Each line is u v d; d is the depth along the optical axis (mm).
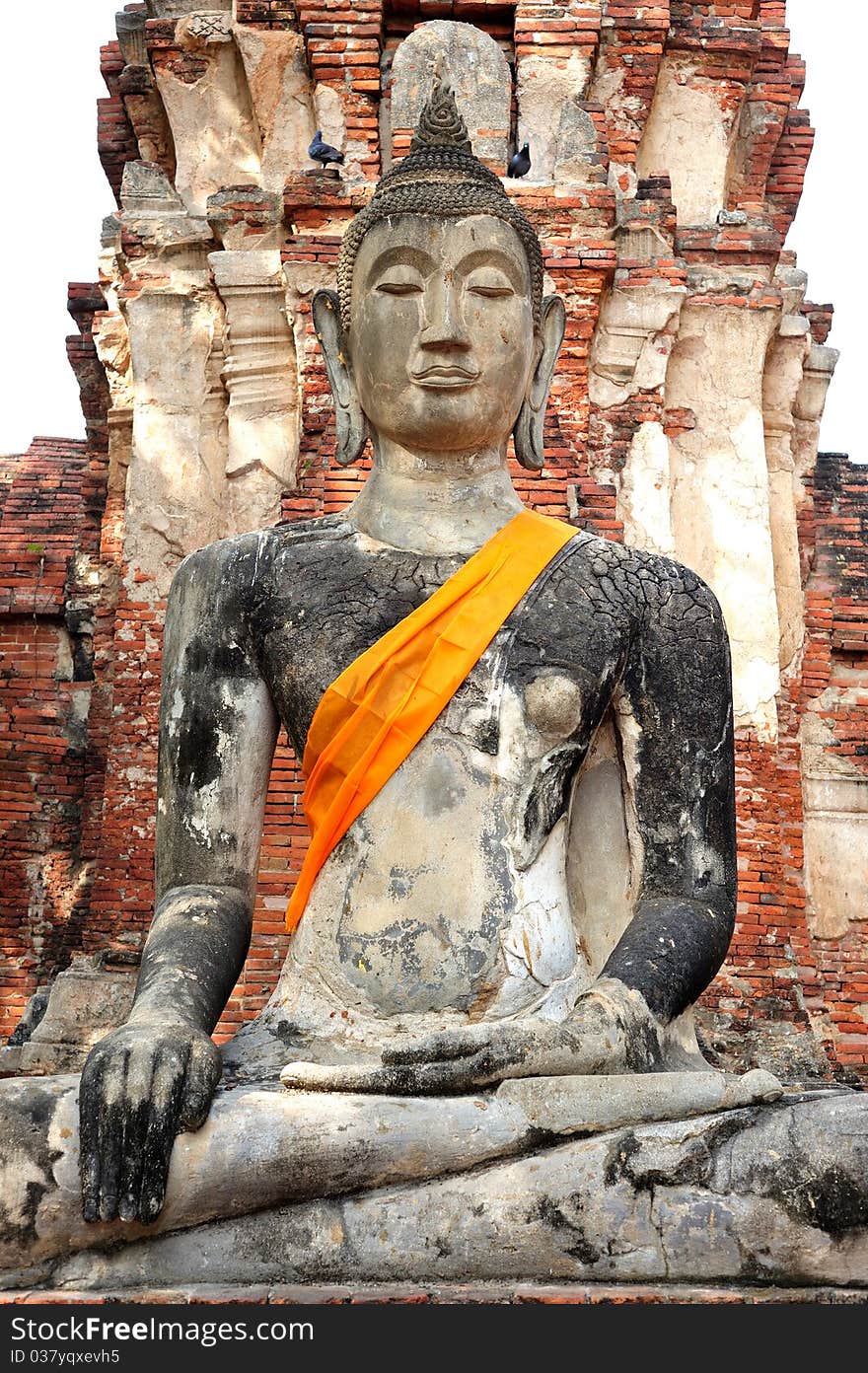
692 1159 5270
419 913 5992
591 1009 5668
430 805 6090
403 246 6641
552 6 12266
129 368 12477
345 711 6180
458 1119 5371
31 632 13273
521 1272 5277
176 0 12781
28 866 12836
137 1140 5234
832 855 12344
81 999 10547
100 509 13328
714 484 11984
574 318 11641
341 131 12102
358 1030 5887
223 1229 5336
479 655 6227
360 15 12172
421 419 6586
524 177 11930
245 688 6469
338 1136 5320
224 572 6559
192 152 12688
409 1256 5281
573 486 11414
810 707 12539
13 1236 5277
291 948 6211
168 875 6418
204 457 12070
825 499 13484
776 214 13305
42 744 13039
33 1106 5379
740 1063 10898
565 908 6195
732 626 11828
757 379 12125
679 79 12836
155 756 11680
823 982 12031
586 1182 5273
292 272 11602
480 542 6586
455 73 12000
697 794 6395
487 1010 5914
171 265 12289
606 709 6402
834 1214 5168
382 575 6457
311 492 11289
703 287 12125
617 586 6520
